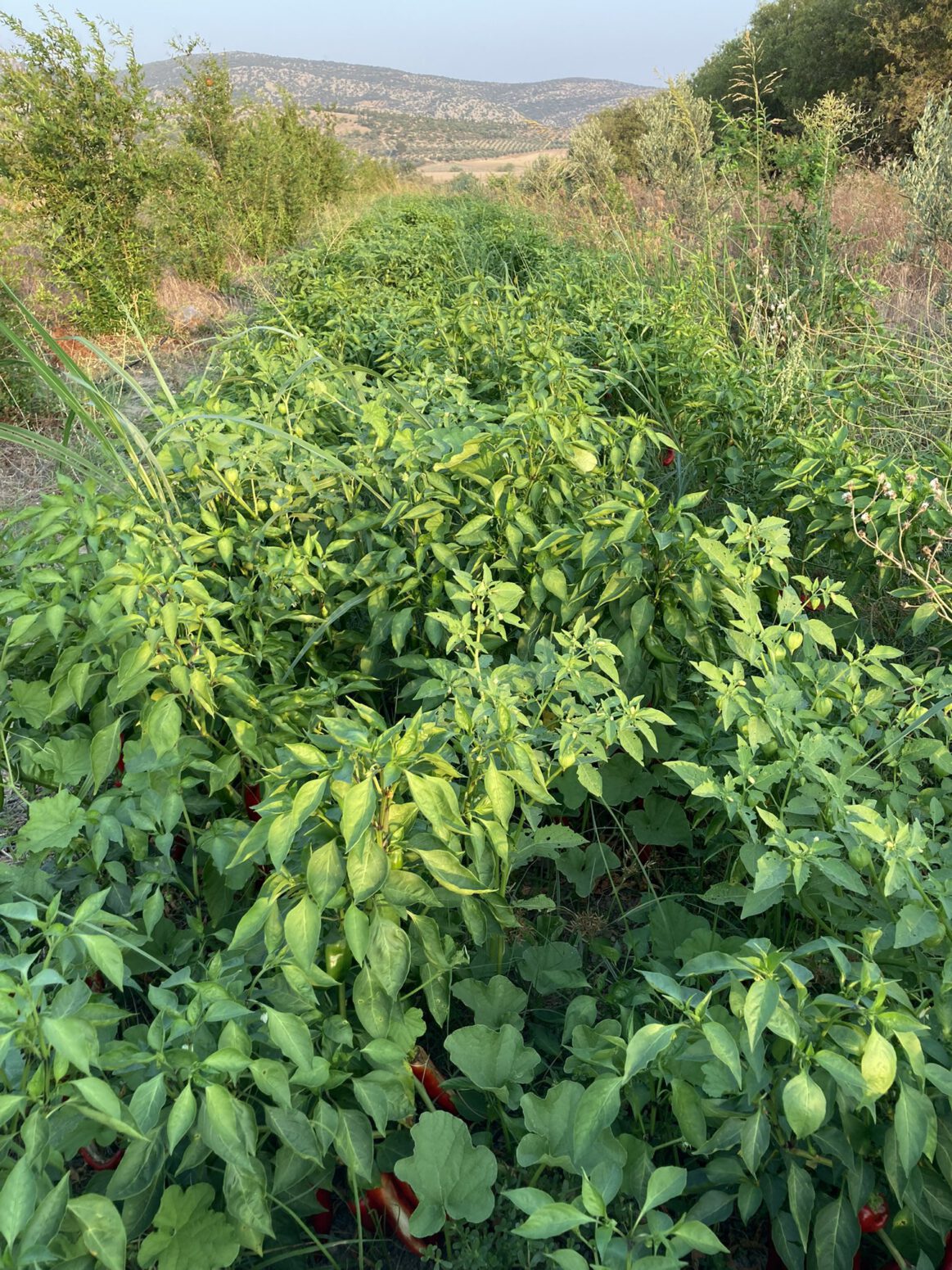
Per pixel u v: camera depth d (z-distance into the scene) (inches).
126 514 89.7
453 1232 64.6
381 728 64.1
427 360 169.5
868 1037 53.0
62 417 269.3
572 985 79.1
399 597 106.7
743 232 267.7
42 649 87.1
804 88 647.1
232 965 61.6
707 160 278.8
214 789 83.5
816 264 233.3
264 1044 62.7
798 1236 58.9
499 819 67.2
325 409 150.1
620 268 277.4
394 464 116.2
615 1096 51.3
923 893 61.2
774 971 55.1
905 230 282.0
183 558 94.3
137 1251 56.6
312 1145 55.2
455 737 70.3
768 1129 55.3
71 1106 48.5
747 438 149.9
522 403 130.7
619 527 91.2
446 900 68.9
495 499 107.3
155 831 73.8
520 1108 71.4
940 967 64.6
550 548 101.1
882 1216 60.0
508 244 343.6
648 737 74.5
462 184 794.8
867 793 85.9
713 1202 59.4
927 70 541.3
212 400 131.0
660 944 82.7
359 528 109.9
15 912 52.9
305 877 61.3
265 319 246.1
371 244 337.7
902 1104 52.2
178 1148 61.7
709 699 93.7
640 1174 58.7
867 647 121.7
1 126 364.2
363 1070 67.2
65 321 369.7
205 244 454.9
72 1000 53.4
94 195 370.0
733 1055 50.8
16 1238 43.6
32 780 83.7
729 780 72.4
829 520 113.6
